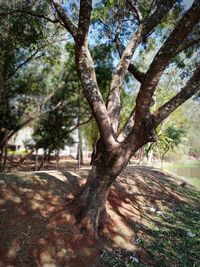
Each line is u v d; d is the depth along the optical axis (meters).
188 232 6.76
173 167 27.34
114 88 6.16
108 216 6.08
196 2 4.15
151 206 8.15
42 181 6.61
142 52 10.55
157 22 6.03
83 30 5.14
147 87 4.58
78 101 17.48
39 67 16.70
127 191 8.39
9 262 4.45
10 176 6.63
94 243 5.23
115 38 8.52
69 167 20.88
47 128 18.64
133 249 5.50
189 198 10.26
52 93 17.89
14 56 11.95
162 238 6.25
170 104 4.86
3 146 18.80
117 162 5.19
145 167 13.62
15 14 8.95
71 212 5.49
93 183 5.43
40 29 9.78
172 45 4.38
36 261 4.60
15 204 5.54
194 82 4.82
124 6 8.62
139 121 4.88
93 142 21.20
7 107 17.31
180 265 5.33
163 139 13.96
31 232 5.01
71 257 4.82
